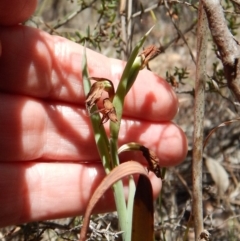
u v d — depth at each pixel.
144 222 0.08
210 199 0.16
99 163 0.11
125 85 0.09
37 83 0.11
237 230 0.15
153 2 0.23
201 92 0.09
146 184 0.08
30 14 0.10
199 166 0.09
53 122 0.11
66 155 0.11
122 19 0.14
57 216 0.11
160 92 0.11
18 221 0.11
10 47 0.11
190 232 0.15
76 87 0.11
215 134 0.19
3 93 0.11
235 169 0.18
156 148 0.11
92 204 0.07
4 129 0.11
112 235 0.11
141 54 0.09
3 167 0.11
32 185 0.11
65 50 0.11
